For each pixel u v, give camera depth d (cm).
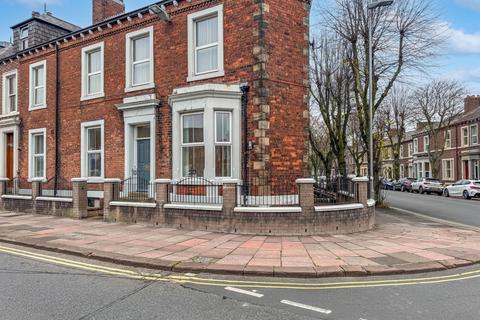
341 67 2000
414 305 508
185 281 616
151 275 651
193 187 1185
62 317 457
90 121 1530
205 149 1152
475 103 3869
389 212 1734
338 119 1948
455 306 505
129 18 1413
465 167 3659
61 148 1631
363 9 1778
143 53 1412
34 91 1773
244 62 1147
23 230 1047
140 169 1397
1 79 1928
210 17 1245
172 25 1309
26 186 1753
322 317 463
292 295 548
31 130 1759
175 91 1245
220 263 695
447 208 2012
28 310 479
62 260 755
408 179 4078
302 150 1208
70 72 1616
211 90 1136
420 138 4603
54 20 1947
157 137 1320
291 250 804
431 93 3853
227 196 1000
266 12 1132
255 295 547
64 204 1329
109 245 848
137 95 1385
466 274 673
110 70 1478
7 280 615
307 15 1250
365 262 711
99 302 512
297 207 979
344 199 1091
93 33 1530
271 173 1124
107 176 1464
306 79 1232
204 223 1028
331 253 781
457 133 3750
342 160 1941
